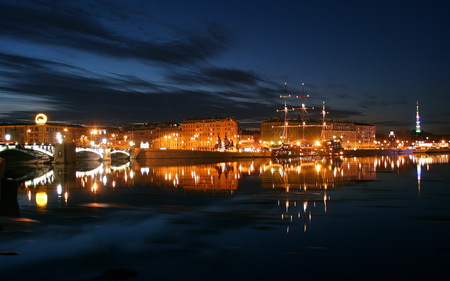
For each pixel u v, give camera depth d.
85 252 20.30
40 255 19.81
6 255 19.83
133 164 126.75
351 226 25.56
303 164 112.12
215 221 27.42
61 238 23.00
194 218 28.64
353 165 102.12
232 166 105.31
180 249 20.67
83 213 31.19
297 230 24.55
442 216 28.61
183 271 17.58
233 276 17.02
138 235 23.59
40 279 16.81
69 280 16.72
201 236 23.28
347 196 39.56
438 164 103.56
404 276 16.91
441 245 21.12
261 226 25.80
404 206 33.00
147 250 20.58
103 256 19.64
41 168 107.81
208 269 17.81
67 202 37.62
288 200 37.25
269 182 56.25
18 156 136.62
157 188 49.91
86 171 91.19
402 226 25.45
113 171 89.75
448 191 42.94
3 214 30.92
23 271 17.66
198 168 97.00
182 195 42.16
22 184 57.66
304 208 32.50
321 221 27.11
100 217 29.38
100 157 142.75
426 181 54.84
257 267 18.02
